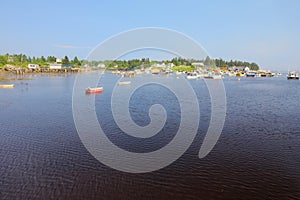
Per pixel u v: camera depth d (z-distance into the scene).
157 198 16.03
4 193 16.14
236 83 116.38
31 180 17.81
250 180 18.33
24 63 178.50
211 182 18.06
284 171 19.73
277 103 55.62
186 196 16.28
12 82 99.00
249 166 20.64
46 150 23.61
